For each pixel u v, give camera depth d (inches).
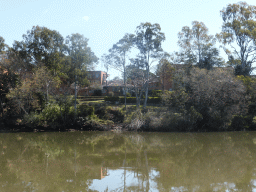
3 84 1298.0
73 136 1099.3
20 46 1599.4
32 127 1238.9
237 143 895.7
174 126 1191.6
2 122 1298.0
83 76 1450.5
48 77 1349.7
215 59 1731.1
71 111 1286.9
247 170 531.8
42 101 1374.3
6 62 1389.0
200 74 1277.1
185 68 1670.8
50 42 1578.5
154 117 1219.9
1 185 441.1
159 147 840.3
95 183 452.8
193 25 1787.6
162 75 1678.2
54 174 515.8
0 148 836.0
